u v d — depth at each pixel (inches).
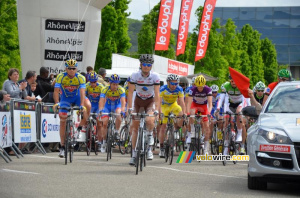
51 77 997.2
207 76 2046.0
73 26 1194.6
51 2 1175.0
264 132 439.2
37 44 1190.3
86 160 697.6
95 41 1227.2
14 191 390.0
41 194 383.2
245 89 647.1
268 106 492.7
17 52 2377.0
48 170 546.6
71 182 457.4
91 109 861.8
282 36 6525.6
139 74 592.1
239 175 581.3
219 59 3046.3
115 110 790.5
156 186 459.2
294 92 502.0
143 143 577.6
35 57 1194.6
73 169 569.3
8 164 597.9
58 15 1182.3
